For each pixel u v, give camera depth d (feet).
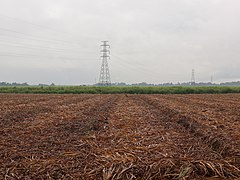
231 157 26.71
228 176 22.11
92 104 89.15
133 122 48.93
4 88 207.72
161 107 76.79
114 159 25.18
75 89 210.38
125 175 21.76
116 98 129.18
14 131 39.50
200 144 32.24
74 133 38.86
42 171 22.85
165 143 32.19
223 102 99.76
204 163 23.63
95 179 21.25
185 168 22.22
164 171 22.38
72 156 27.09
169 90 211.41
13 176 21.79
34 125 44.47
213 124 44.98
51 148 30.27
